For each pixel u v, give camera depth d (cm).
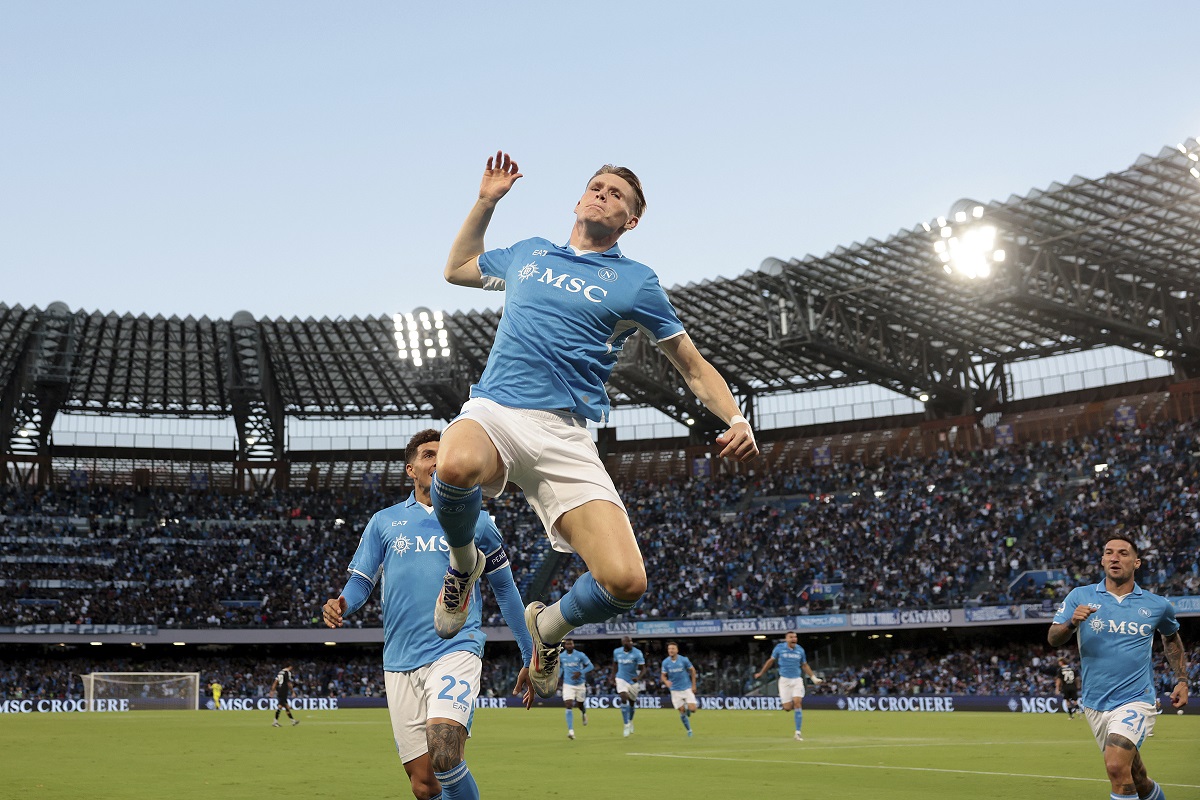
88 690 4741
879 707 4366
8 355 5462
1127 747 823
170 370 5941
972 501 5181
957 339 5509
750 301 5091
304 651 5828
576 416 454
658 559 5584
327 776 1459
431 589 689
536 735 2648
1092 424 5553
